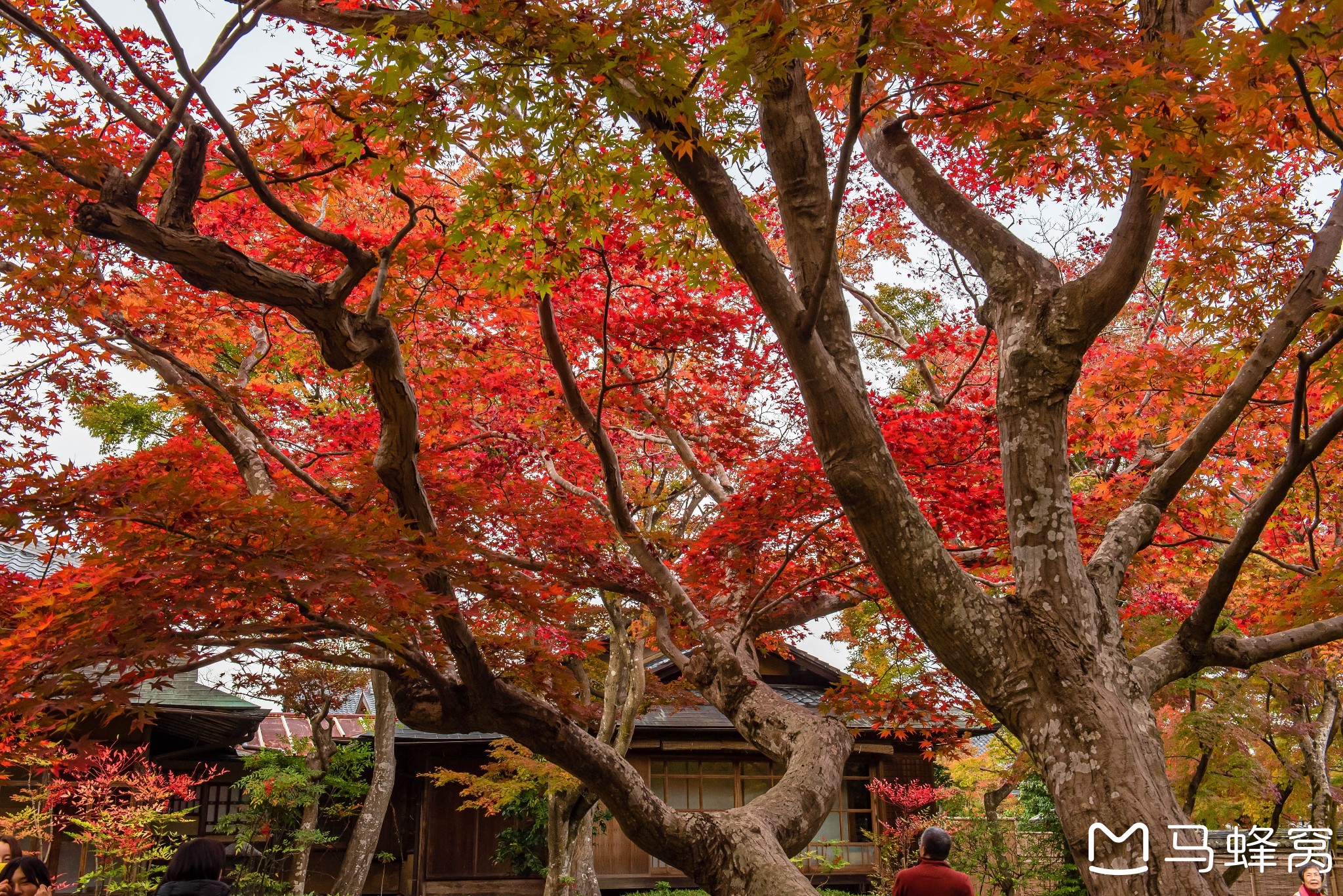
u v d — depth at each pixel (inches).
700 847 204.4
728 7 146.2
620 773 214.7
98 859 429.7
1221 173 167.6
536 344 291.3
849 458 168.6
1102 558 187.8
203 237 152.1
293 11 170.9
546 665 225.9
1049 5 127.0
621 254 234.5
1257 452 307.0
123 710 145.4
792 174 187.0
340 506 222.4
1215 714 410.9
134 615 145.9
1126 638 371.6
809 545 263.3
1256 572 388.8
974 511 243.8
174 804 517.7
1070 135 168.2
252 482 222.5
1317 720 447.2
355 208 318.7
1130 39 170.2
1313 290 186.7
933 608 169.6
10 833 370.9
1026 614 172.1
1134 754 159.2
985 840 504.1
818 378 167.2
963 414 243.4
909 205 223.5
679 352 271.0
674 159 164.9
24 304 210.5
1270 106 179.9
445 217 267.0
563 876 465.1
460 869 567.8
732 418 284.7
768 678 638.5
